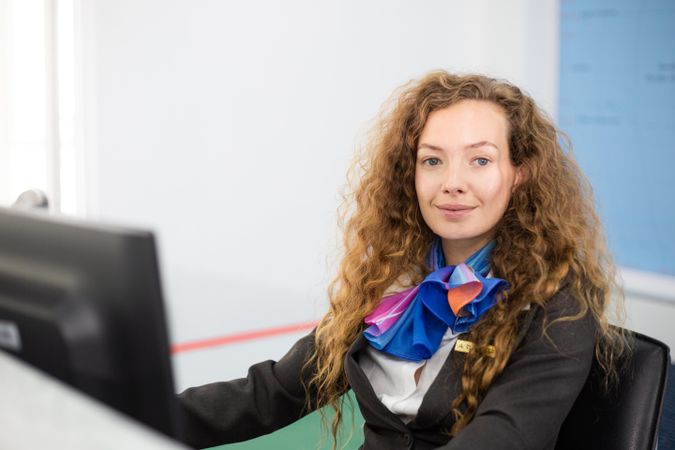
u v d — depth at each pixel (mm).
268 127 2893
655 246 2811
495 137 1113
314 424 2230
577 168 1251
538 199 1152
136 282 706
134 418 745
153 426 738
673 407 2297
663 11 2695
